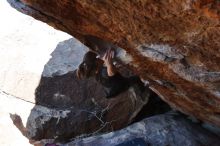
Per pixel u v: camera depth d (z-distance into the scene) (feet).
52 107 18.07
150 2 6.24
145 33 7.53
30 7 8.11
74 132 17.44
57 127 17.60
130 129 14.07
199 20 6.28
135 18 7.01
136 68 10.16
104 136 14.07
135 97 15.31
